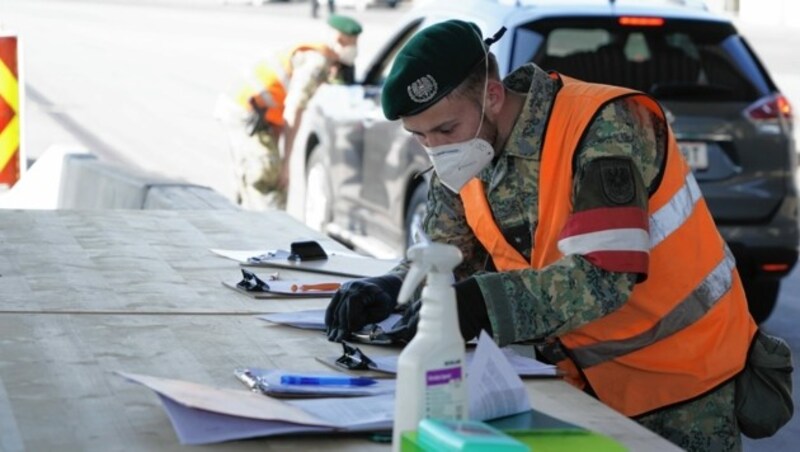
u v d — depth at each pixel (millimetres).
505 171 6164
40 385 5680
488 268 6766
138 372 5879
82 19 70938
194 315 7020
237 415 5047
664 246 6059
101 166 16062
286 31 63000
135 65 46719
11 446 4926
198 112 35031
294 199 22672
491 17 15242
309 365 6066
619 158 5789
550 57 14758
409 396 4438
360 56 46062
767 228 14930
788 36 55812
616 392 6316
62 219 10094
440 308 4469
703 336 6184
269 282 7812
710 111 14844
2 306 7129
